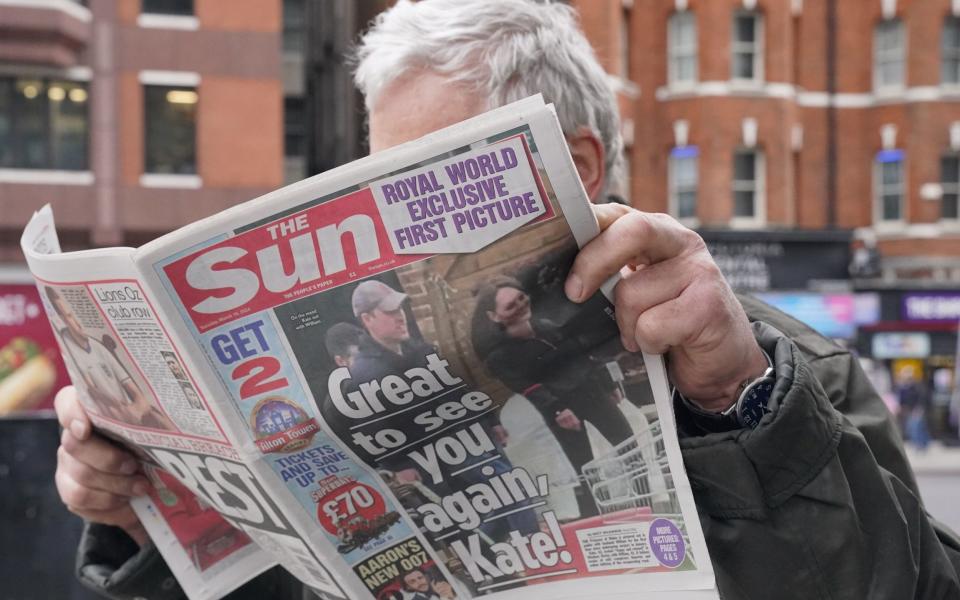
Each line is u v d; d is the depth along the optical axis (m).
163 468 1.22
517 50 1.20
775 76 15.45
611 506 0.92
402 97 1.20
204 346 0.88
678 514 0.90
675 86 15.30
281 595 1.47
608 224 0.88
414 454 0.94
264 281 0.86
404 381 0.89
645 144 15.39
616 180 1.40
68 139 12.30
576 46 1.28
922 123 15.96
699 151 15.17
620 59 15.02
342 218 0.84
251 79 12.77
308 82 17.05
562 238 0.84
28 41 11.76
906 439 15.50
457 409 0.92
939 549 1.02
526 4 1.24
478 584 0.99
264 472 0.95
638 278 0.87
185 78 12.57
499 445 0.93
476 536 0.97
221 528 1.29
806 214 16.23
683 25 15.38
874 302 15.51
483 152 0.81
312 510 0.97
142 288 0.87
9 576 2.15
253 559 1.28
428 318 0.86
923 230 15.96
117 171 12.34
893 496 0.97
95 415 1.20
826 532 0.92
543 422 0.92
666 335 0.87
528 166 0.81
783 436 0.92
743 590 0.95
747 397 0.95
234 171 12.71
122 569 1.35
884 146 16.19
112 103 12.32
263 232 0.84
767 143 15.34
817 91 16.33
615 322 0.88
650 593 0.91
